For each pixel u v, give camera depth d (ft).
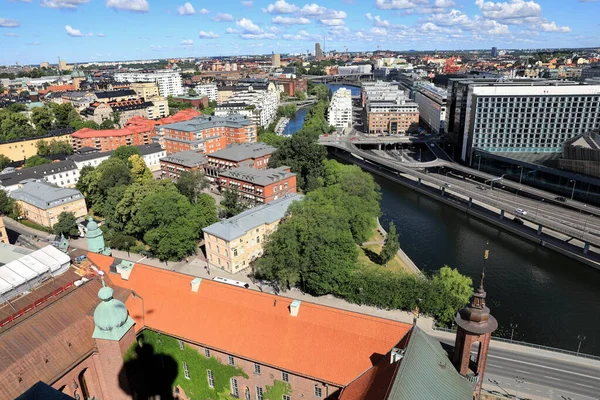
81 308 185.37
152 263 392.06
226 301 195.00
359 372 164.55
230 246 361.51
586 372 244.42
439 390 142.20
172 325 196.75
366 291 309.42
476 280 380.58
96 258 227.20
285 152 597.52
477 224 512.63
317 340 175.42
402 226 508.53
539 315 323.98
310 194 417.69
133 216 413.80
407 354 141.69
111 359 176.14
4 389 147.23
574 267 402.31
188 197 469.98
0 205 488.85
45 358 162.50
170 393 210.38
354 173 479.82
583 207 500.74
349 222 398.83
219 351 188.96
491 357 257.96
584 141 545.03
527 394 226.58
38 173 575.79
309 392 176.96
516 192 583.58
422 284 302.25
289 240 320.70
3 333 159.02
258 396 191.52
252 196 519.60
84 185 531.50
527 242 458.09
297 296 329.93
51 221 472.44
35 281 191.01
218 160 614.34
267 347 181.37
